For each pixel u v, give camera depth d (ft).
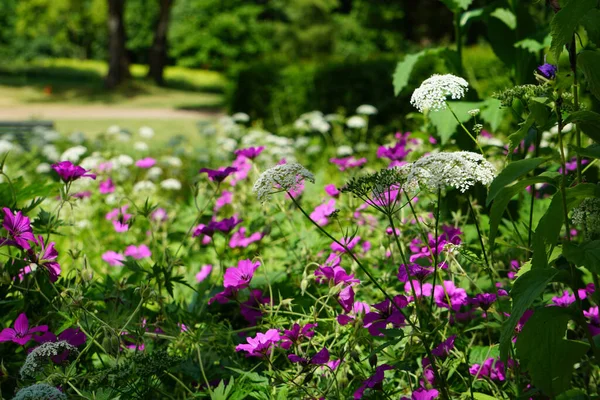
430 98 6.16
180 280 8.35
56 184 9.42
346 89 36.58
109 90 93.81
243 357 8.03
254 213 11.93
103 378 6.35
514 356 6.06
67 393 6.35
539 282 5.30
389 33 100.27
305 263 8.96
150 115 68.18
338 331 7.05
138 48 160.35
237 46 126.21
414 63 12.32
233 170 8.86
